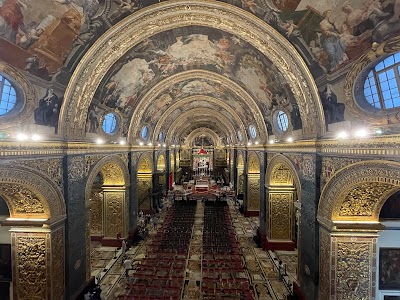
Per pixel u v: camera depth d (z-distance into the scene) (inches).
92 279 524.4
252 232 877.2
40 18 323.9
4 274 435.2
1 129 323.3
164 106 977.5
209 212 1074.7
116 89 590.2
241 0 390.3
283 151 604.7
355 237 378.0
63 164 436.1
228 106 1007.6
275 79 534.0
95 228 786.8
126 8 395.5
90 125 536.1
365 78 334.6
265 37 430.3
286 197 718.5
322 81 397.7
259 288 527.2
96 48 424.5
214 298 462.9
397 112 284.5
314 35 368.8
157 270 567.5
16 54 324.2
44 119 394.3
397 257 386.9
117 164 681.0
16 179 341.1
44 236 400.8
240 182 1337.4
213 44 555.8
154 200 1102.4
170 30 494.0
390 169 275.7
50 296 403.9
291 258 668.1
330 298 384.5
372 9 282.5
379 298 386.9
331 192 380.5
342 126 369.7
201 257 671.8
